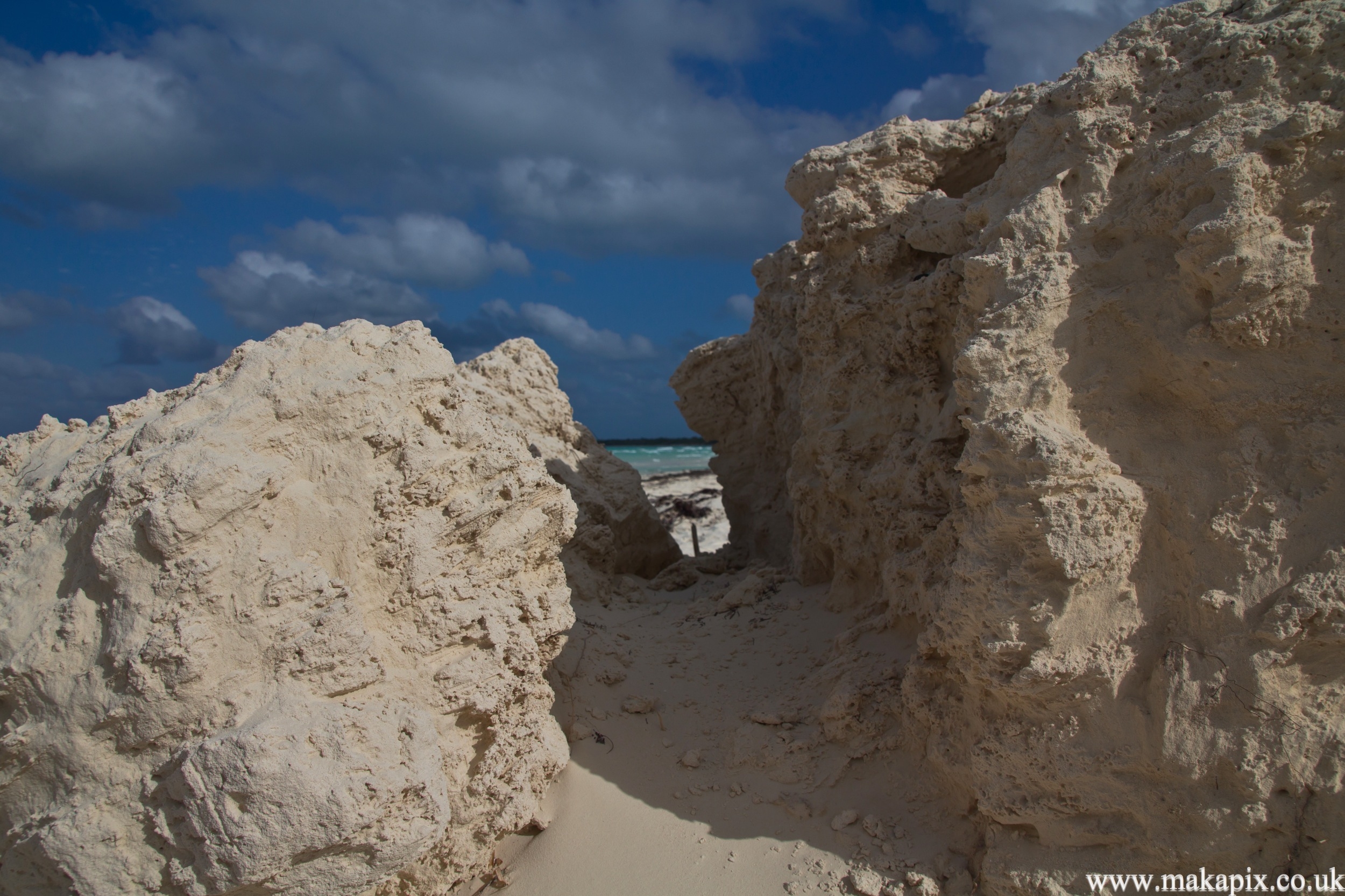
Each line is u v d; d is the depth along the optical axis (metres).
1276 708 4.64
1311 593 4.55
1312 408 4.84
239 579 4.67
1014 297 5.42
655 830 6.07
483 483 5.62
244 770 4.19
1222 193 4.84
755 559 12.99
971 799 5.71
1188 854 4.76
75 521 4.94
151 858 4.35
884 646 7.33
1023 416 5.16
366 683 4.84
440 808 4.75
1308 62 5.01
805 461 9.79
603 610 10.05
